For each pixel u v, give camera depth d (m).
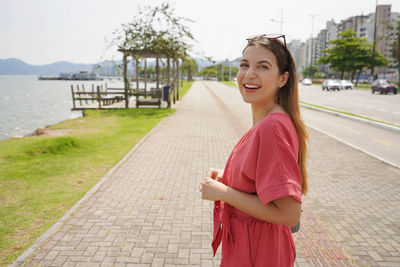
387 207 4.26
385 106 18.06
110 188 4.85
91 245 3.20
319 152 7.47
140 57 17.98
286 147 1.02
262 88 1.18
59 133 9.87
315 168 6.15
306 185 1.34
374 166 6.26
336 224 3.76
